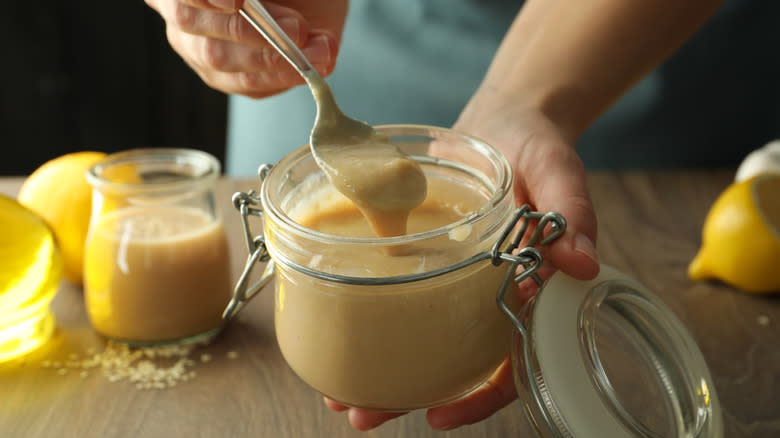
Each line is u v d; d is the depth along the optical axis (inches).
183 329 22.3
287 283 17.4
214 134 50.6
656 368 18.3
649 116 31.6
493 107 22.4
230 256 23.2
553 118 22.7
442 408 18.6
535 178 19.5
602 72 23.2
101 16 46.1
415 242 16.2
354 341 16.9
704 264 24.0
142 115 49.4
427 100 31.9
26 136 48.4
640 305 18.5
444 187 18.4
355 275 16.4
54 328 23.2
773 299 23.5
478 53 30.8
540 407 16.8
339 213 18.3
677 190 28.5
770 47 30.5
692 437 17.5
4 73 46.3
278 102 32.3
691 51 30.7
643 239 25.9
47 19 45.6
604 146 32.4
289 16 19.8
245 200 18.3
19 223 21.9
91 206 24.0
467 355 17.2
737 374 21.2
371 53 31.6
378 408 17.5
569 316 17.4
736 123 31.8
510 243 17.7
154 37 47.2
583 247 17.4
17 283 21.7
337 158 17.8
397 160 17.6
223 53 20.6
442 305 16.8
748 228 23.0
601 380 17.1
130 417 20.4
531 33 23.9
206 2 18.9
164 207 22.7
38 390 21.2
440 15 30.6
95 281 22.1
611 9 23.2
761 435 19.7
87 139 49.6
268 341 22.7
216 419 20.3
